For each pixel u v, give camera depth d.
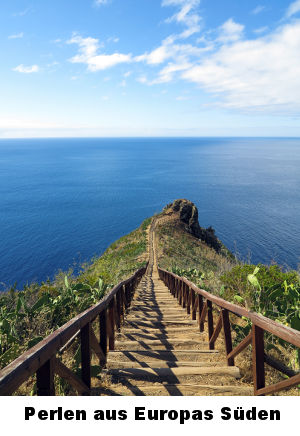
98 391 3.27
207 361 4.32
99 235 96.56
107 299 4.28
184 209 54.47
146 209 135.38
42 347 1.85
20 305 4.67
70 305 5.41
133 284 12.22
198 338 5.58
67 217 120.56
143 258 32.50
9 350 3.28
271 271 7.75
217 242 57.47
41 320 4.75
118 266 25.59
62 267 66.38
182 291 9.52
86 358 3.03
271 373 3.87
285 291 4.77
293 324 3.26
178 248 39.16
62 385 3.12
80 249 81.12
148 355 4.48
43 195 170.62
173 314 8.20
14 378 1.44
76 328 2.58
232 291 7.48
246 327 4.40
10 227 104.19
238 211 124.19
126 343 5.17
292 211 123.06
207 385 3.43
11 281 58.16
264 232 91.38
